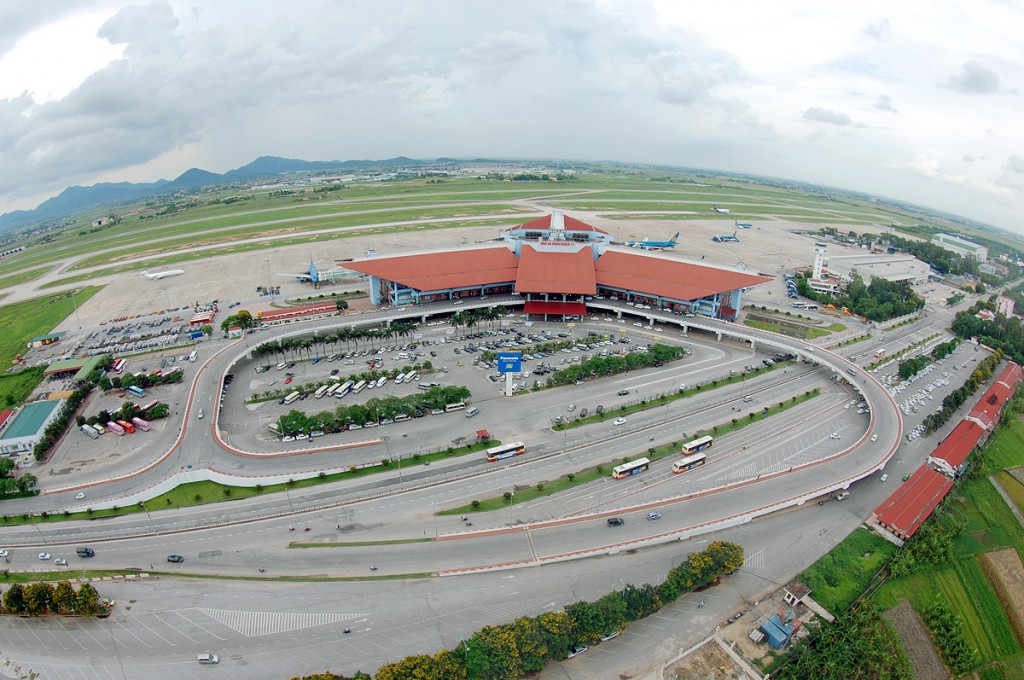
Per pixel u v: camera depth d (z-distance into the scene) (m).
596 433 126.56
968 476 119.44
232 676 71.62
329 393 142.62
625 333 185.62
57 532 98.44
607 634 75.88
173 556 91.12
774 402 142.75
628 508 101.12
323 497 105.44
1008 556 102.12
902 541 98.56
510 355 136.75
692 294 189.50
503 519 99.44
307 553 92.19
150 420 132.75
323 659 73.81
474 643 70.56
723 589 87.56
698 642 78.19
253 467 113.25
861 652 77.75
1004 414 146.12
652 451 118.75
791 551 95.69
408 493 106.50
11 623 80.00
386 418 130.00
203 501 105.31
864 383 148.62
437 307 194.88
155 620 80.00
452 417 132.38
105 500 105.12
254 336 173.50
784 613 83.81
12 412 138.00
